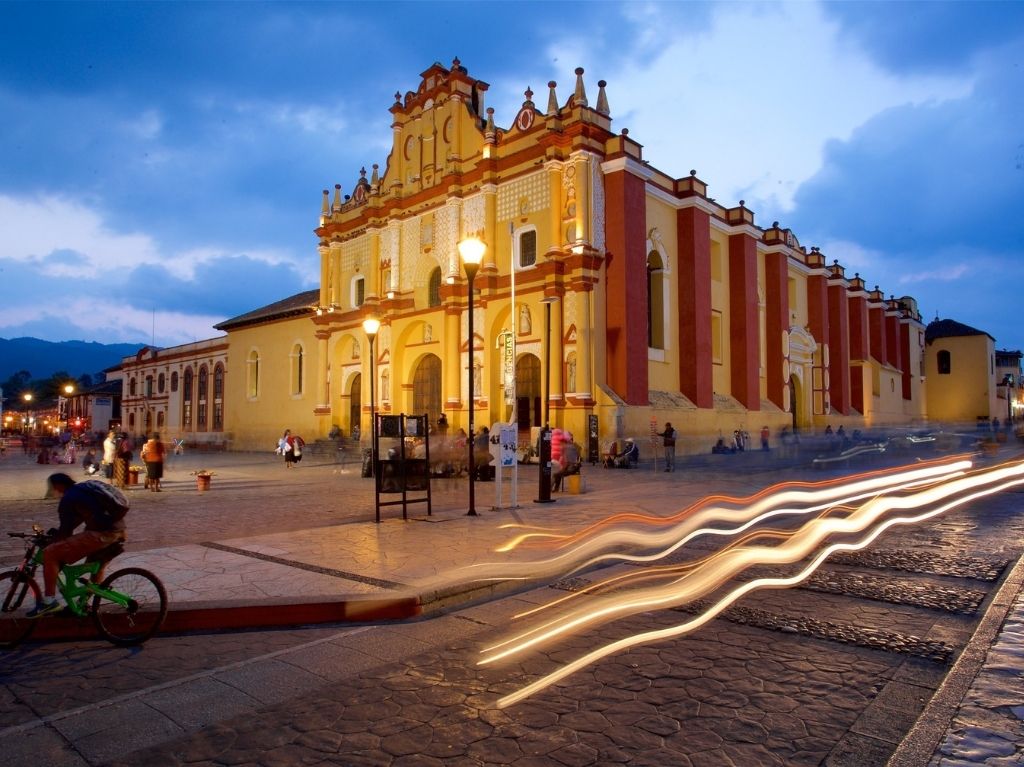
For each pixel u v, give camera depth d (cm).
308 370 4578
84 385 12744
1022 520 1264
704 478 2227
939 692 458
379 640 634
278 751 414
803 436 3759
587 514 1344
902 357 6284
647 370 3048
